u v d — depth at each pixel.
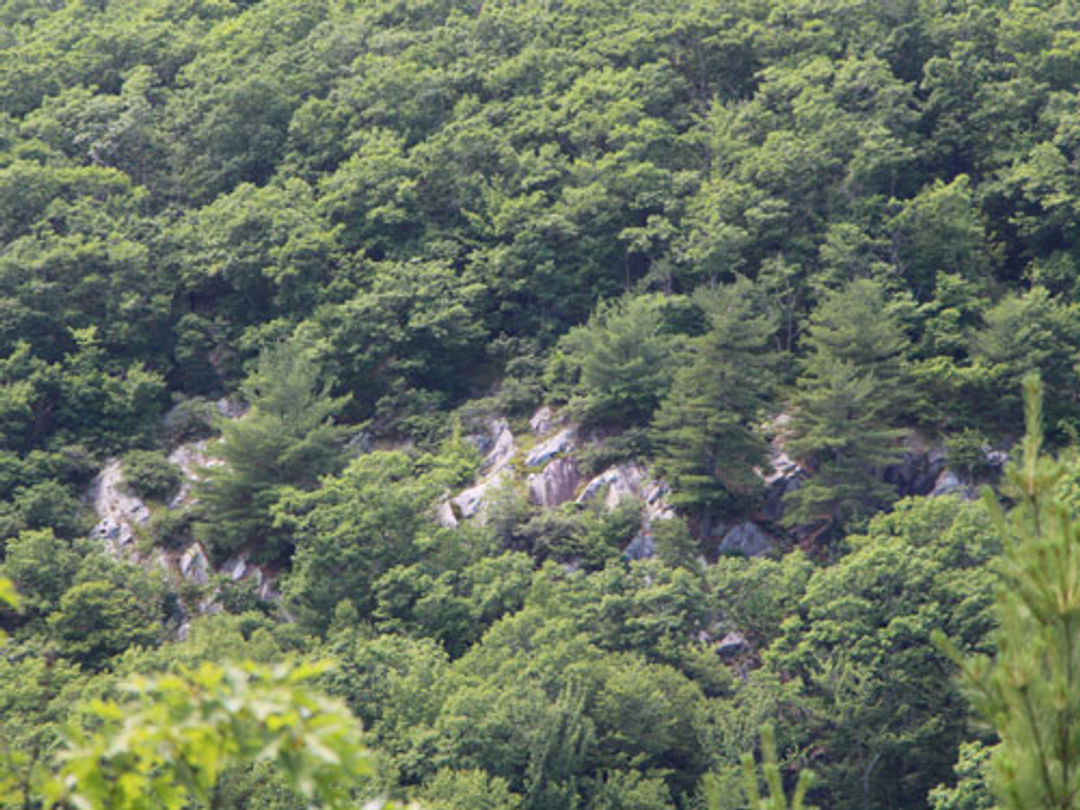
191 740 32.53
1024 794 30.98
